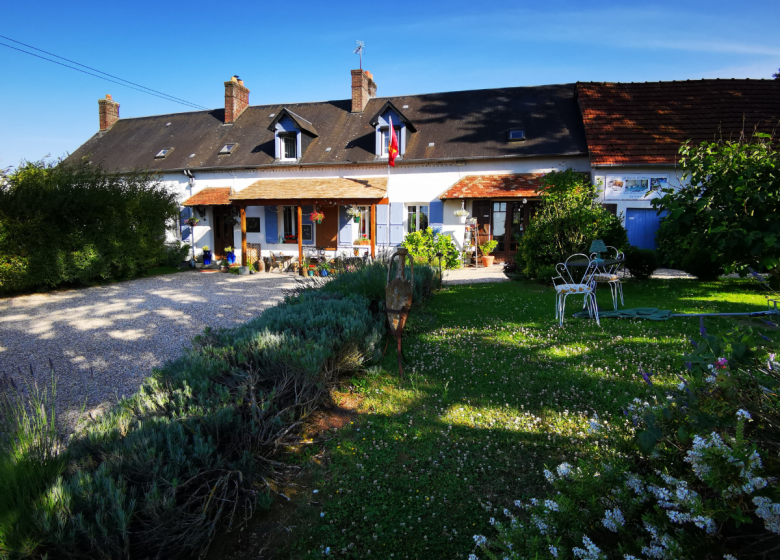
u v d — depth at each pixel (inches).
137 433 104.7
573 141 644.1
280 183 730.8
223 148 819.4
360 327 194.2
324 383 164.6
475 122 730.8
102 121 995.3
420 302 304.7
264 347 162.9
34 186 461.4
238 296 434.9
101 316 345.7
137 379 210.2
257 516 106.1
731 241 198.8
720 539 62.7
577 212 394.9
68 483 87.3
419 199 695.1
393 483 117.0
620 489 72.2
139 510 85.7
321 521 104.6
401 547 95.8
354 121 807.7
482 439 135.6
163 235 645.3
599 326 245.0
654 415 74.8
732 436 70.7
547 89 766.5
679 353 188.5
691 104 620.1
